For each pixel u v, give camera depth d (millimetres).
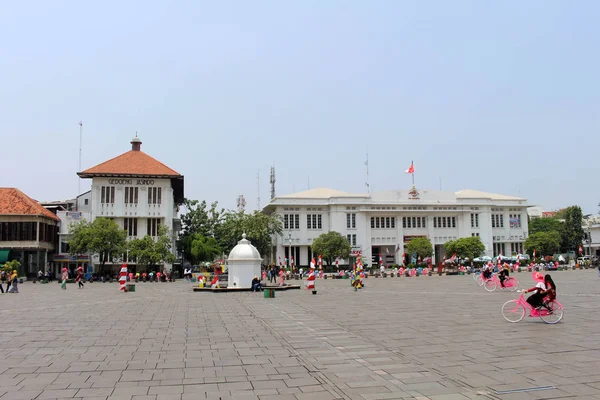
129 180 66812
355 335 14164
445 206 90938
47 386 8781
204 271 58000
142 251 58406
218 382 8969
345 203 85875
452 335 13766
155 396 8109
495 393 7969
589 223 111125
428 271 64750
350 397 7898
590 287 32625
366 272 66500
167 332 15258
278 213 84812
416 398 7793
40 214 59375
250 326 16500
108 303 26453
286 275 62188
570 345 11891
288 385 8703
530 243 87250
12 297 31453
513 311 17047
